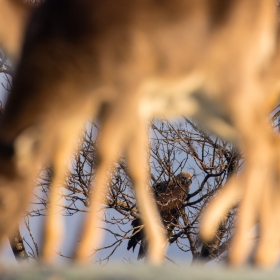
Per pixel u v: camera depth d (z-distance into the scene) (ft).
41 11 51.70
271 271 45.91
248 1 52.39
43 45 49.83
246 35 52.31
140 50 48.88
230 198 54.65
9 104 50.93
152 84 50.70
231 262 52.90
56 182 52.21
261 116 54.44
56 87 49.29
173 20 49.70
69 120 49.75
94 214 50.47
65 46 49.19
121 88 48.96
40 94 49.60
